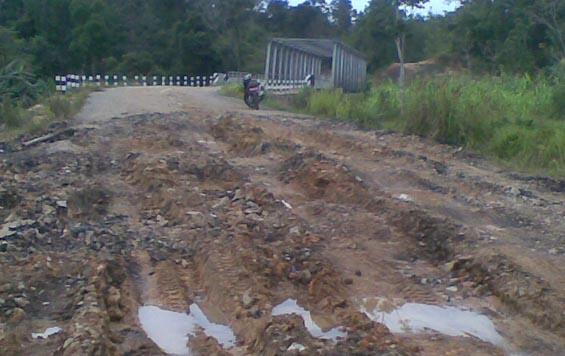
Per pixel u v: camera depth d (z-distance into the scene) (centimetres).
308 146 1380
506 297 703
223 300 683
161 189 1032
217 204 974
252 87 2195
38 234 834
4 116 1728
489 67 3700
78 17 5103
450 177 1180
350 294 711
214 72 5691
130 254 796
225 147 1391
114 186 1085
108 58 5225
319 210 965
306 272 736
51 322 623
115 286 708
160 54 5622
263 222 894
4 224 864
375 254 815
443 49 4419
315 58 3594
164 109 1978
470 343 617
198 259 783
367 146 1372
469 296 719
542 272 746
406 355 570
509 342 626
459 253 807
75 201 980
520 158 1367
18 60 2930
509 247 820
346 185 1052
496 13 3862
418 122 1584
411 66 4516
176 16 5916
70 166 1190
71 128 1546
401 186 1098
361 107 1861
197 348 600
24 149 1359
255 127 1503
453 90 1619
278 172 1177
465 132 1499
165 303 686
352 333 611
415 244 855
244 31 6219
